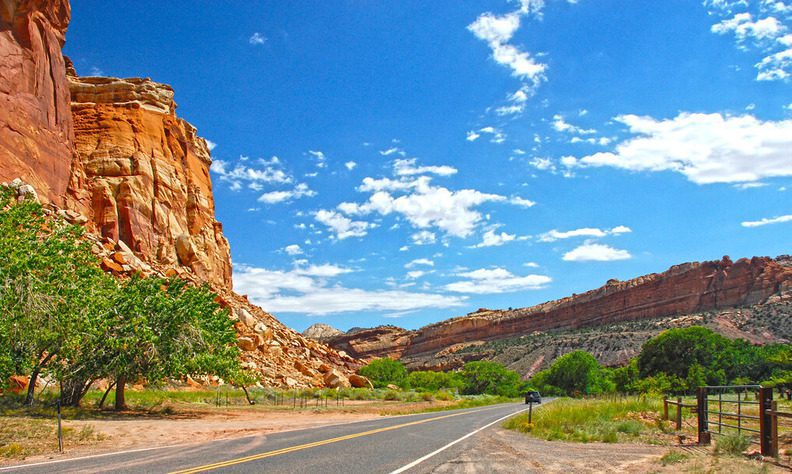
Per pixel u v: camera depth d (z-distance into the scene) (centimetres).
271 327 7519
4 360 2047
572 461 1299
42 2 5584
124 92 7719
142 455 1313
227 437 1839
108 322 2503
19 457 1291
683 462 1251
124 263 5322
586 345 15875
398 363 9469
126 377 2678
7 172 4716
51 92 5650
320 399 4800
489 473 1101
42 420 1961
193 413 2923
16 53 5097
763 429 1344
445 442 1686
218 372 2889
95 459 1241
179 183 7888
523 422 2403
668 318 18462
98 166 6856
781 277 17875
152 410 2861
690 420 2459
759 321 14700
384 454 1358
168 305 2689
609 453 1466
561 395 10581
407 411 3931
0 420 1805
